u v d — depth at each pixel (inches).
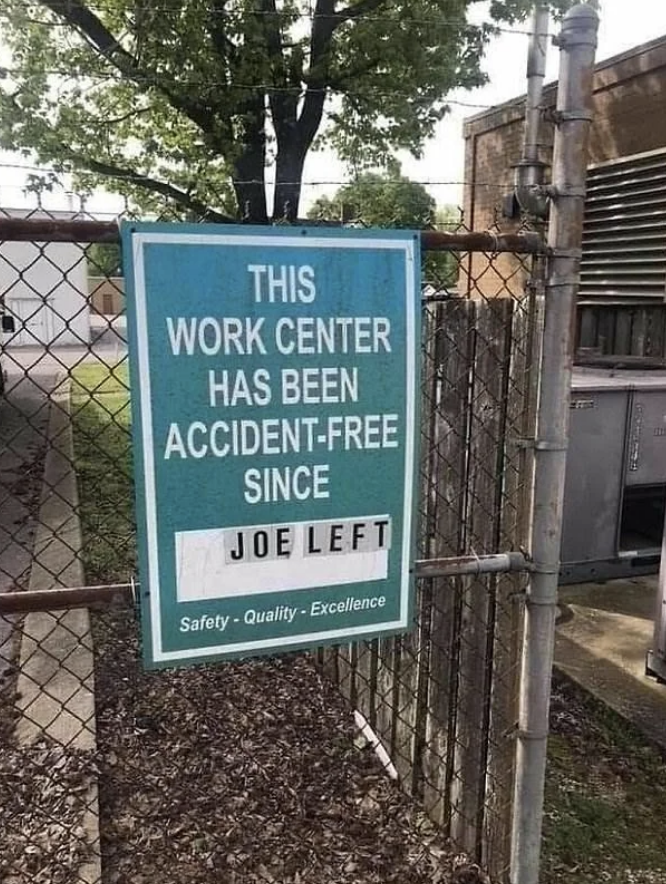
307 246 61.0
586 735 116.7
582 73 63.5
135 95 387.2
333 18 327.9
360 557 67.1
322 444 64.1
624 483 177.3
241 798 99.7
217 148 348.8
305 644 67.1
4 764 103.1
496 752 82.1
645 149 258.8
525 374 73.2
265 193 347.3
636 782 105.7
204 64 326.0
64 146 358.3
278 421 62.6
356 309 63.1
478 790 86.0
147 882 85.0
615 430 174.4
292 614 66.1
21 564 183.0
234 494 62.6
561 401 69.3
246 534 63.5
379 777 105.2
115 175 368.8
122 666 133.0
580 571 177.5
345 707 122.5
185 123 398.0
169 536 61.7
